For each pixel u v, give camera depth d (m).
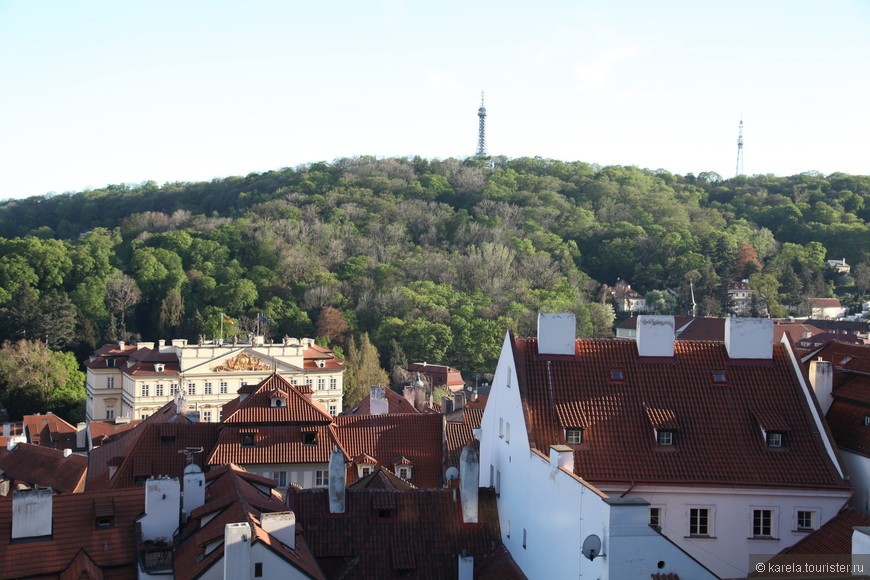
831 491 48.59
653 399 52.12
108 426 117.88
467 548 53.44
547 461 46.03
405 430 81.88
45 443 130.00
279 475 77.38
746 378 53.75
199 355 178.38
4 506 49.31
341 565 51.81
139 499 52.38
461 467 54.66
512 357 54.25
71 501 50.91
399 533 53.47
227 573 43.72
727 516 48.62
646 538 37.31
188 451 76.69
